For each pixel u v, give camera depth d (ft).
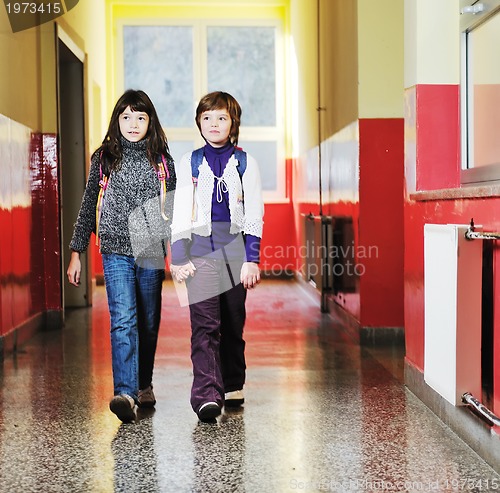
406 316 13.48
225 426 11.07
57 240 20.94
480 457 9.55
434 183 12.67
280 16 35.68
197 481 8.80
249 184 11.29
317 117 25.50
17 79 18.48
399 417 11.50
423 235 12.28
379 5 17.79
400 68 17.89
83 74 25.64
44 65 21.21
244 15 35.63
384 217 18.02
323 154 24.12
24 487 8.67
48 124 21.20
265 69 35.99
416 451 9.83
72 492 8.50
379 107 17.97
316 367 15.34
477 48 12.17
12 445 10.27
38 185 20.42
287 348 17.49
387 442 10.23
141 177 11.37
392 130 17.98
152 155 11.45
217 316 11.39
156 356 16.60
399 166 18.01
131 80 35.76
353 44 18.44
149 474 9.05
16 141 18.31
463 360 9.39
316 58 25.55
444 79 12.64
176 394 13.08
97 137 30.86
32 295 19.60
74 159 25.32
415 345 12.89
